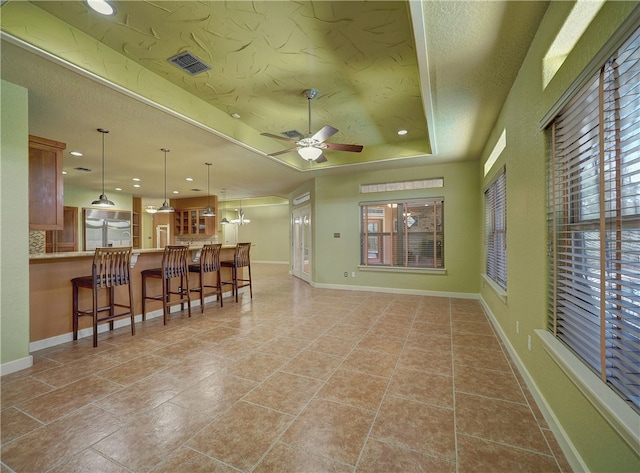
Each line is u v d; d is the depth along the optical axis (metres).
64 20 2.27
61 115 3.27
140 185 7.64
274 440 1.70
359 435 1.75
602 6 1.21
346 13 2.19
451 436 1.73
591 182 1.46
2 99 2.53
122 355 2.92
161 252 4.46
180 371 2.57
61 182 3.36
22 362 2.62
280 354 2.94
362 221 6.37
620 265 1.24
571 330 1.60
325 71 2.96
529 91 2.16
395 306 4.89
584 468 1.37
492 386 2.30
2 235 2.54
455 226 5.52
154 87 2.99
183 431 1.78
